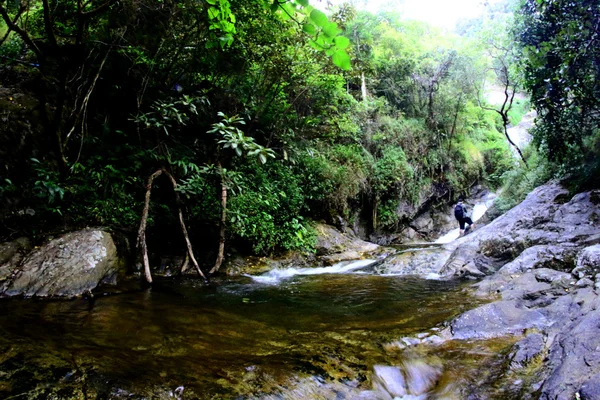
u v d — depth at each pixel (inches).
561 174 323.3
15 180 192.4
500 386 95.0
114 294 171.9
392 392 99.3
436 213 585.0
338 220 406.9
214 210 265.7
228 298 186.9
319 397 92.2
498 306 144.5
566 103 277.4
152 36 242.1
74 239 185.2
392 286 221.6
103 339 114.4
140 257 223.0
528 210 284.4
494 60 593.9
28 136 203.5
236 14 238.4
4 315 129.4
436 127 591.2
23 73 221.3
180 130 286.2
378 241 483.5
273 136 343.0
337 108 430.0
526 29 289.7
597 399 71.9
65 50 227.8
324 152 419.2
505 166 633.0
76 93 225.5
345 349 118.4
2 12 163.3
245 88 310.0
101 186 219.5
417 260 278.8
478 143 670.5
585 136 304.7
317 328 140.3
